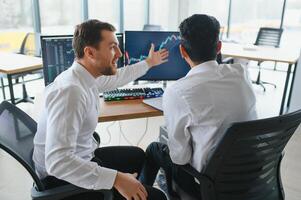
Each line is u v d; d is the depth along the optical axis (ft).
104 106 5.40
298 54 12.41
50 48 5.57
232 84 3.79
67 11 16.88
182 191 4.36
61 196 3.36
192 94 3.66
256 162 3.80
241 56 12.37
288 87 12.51
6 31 14.70
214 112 3.67
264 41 16.37
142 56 6.34
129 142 9.36
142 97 5.85
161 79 6.47
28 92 13.93
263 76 18.26
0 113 3.84
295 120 3.51
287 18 18.93
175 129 3.87
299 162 8.20
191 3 21.97
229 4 20.71
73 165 3.23
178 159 4.02
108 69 4.04
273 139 3.64
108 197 3.50
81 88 3.57
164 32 6.23
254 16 20.17
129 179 3.44
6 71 9.25
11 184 6.93
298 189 6.97
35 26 15.44
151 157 5.16
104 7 18.45
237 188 3.92
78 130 3.47
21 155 3.48
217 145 3.51
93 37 3.78
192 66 3.98
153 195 4.04
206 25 3.68
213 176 3.75
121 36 6.15
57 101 3.36
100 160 4.89
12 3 14.53
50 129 3.31
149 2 21.22
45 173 3.89
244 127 3.25
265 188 4.18
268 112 12.35
